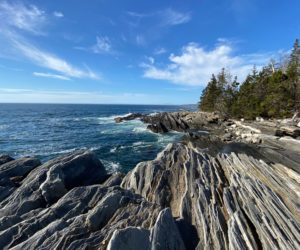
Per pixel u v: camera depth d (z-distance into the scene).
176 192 8.02
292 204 5.87
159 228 4.62
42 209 6.51
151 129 33.88
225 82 50.88
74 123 44.34
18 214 6.57
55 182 8.10
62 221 5.06
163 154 12.00
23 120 48.28
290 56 42.97
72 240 4.30
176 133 31.19
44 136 28.64
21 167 10.95
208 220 5.77
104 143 24.41
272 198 6.08
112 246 3.70
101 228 4.98
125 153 20.09
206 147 21.02
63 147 22.47
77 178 9.94
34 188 8.09
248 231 4.88
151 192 8.22
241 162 9.77
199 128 34.72
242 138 23.09
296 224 4.89
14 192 7.90
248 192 6.68
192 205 6.74
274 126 22.36
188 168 9.47
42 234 4.49
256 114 30.73
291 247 4.20
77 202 6.45
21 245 4.11
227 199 6.40
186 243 5.17
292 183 7.31
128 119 52.59
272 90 29.66
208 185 7.80
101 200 6.33
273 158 15.91
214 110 49.22
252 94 35.31
